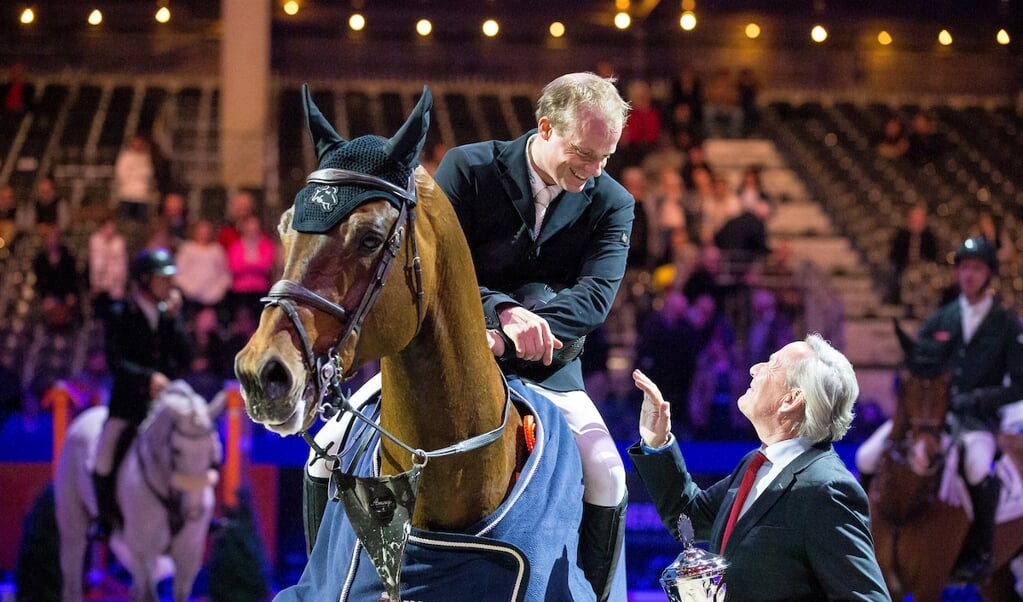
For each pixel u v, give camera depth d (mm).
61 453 6621
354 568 2531
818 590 2893
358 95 18609
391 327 2309
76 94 17875
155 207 12484
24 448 7641
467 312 2518
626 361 10297
